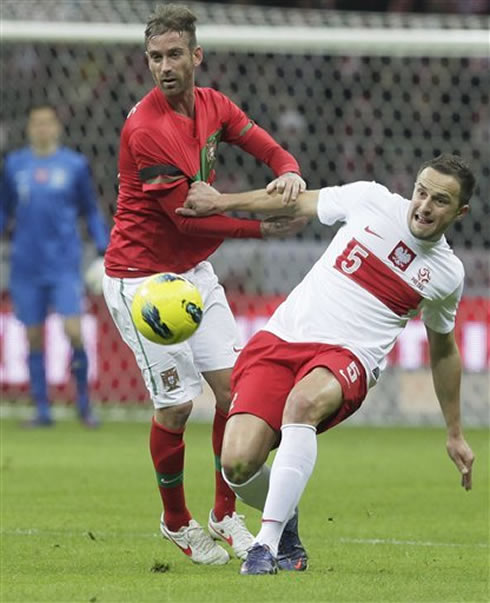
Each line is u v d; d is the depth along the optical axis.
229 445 18.61
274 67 56.16
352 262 19.36
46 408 45.91
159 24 19.97
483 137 56.62
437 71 58.44
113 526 25.20
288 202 19.81
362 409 48.84
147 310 18.89
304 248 50.44
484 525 25.89
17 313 44.31
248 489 19.44
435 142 56.62
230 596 16.73
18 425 46.56
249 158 57.50
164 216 20.83
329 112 58.78
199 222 20.19
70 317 43.56
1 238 54.69
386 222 19.33
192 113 20.64
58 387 49.44
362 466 36.28
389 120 58.25
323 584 17.86
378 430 46.91
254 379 19.00
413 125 58.25
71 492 30.27
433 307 19.67
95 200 43.38
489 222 55.88
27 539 23.38
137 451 38.81
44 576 19.17
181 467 20.97
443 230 19.12
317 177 57.53
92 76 58.66
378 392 48.69
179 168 20.19
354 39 45.44
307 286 19.56
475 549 22.77
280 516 18.39
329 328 19.12
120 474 33.66
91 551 22.02
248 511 27.89
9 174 43.38
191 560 21.03
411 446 41.69
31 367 45.44
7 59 59.72
